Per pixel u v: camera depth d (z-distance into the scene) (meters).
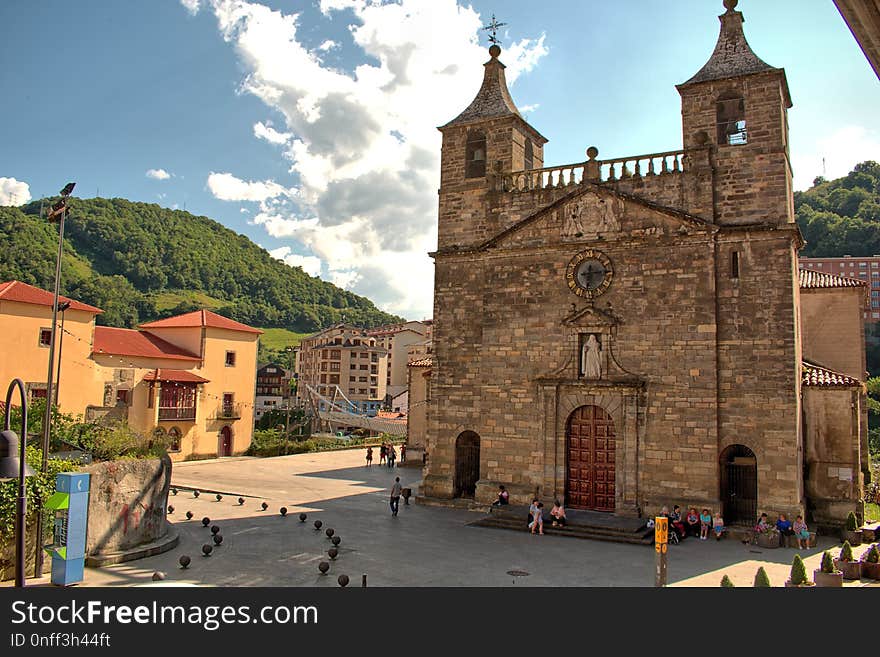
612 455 36.19
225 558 27.09
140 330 70.81
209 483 49.88
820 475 35.25
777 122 34.75
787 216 34.44
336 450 80.25
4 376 50.53
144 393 62.09
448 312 42.00
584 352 37.25
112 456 34.84
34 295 53.38
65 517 22.58
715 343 34.22
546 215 39.22
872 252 125.88
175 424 64.62
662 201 36.53
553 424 37.38
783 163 34.38
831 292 43.34
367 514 37.88
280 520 35.66
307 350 159.00
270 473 56.97
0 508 22.61
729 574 25.94
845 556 25.38
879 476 48.78
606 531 32.34
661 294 35.75
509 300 39.62
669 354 35.16
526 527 33.97
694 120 36.84
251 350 74.44
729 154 35.50
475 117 43.25
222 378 70.56
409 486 50.22
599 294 37.19
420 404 63.59
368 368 145.12
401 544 30.31
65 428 38.03
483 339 39.97
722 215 35.25
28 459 24.97
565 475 37.03
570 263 38.19
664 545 21.53
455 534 32.78
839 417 35.28
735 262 34.59
